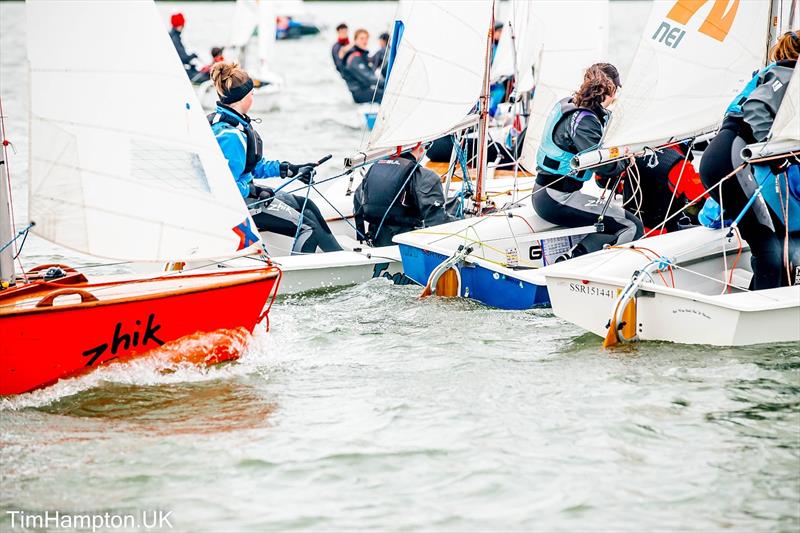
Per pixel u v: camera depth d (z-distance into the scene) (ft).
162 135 63.31
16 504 49.37
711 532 46.55
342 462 53.67
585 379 64.54
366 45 219.61
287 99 246.06
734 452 54.24
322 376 66.23
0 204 61.46
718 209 80.28
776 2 82.58
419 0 87.66
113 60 61.77
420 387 64.03
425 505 49.24
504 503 49.34
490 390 63.26
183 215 64.23
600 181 89.51
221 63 86.38
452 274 82.64
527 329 75.56
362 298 84.48
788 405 59.93
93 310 60.64
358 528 47.19
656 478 51.65
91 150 61.93
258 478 52.01
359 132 193.77
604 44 118.93
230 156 84.79
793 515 47.93
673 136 81.66
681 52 80.12
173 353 64.80
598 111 84.48
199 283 65.26
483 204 94.99
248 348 68.28
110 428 57.72
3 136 61.00
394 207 92.79
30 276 66.69
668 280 77.10
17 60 337.31
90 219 62.39
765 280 72.64
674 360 67.00
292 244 92.63
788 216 72.59
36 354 60.29
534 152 104.88
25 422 58.29
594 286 71.10
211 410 60.44
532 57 114.52
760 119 69.87
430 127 89.81
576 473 52.21
